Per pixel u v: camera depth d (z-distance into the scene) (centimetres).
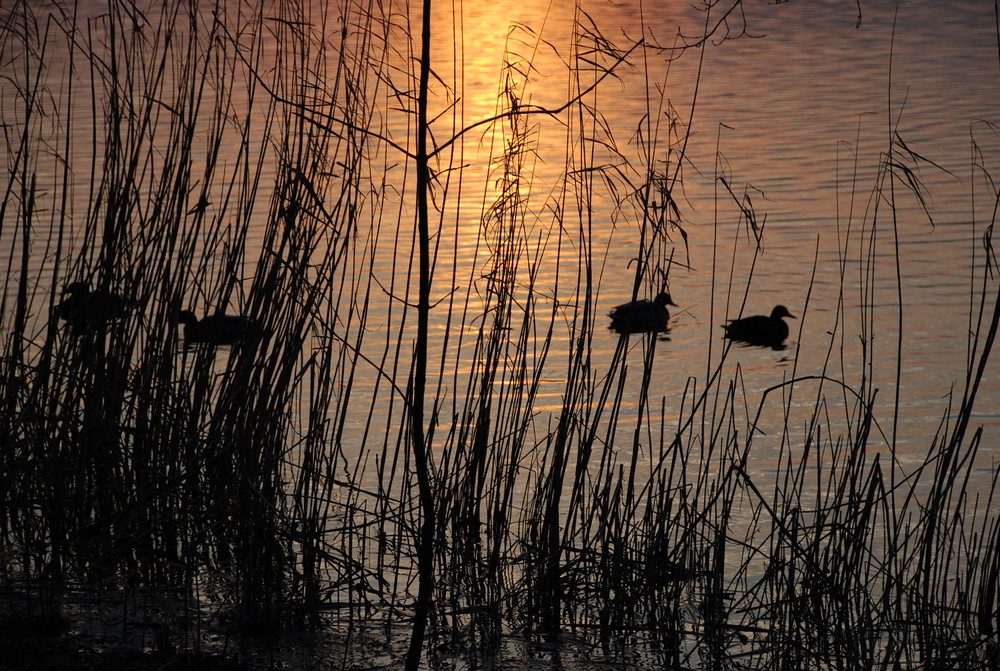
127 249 1104
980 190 3083
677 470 1470
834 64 5475
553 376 1925
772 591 998
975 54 5478
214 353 1105
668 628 989
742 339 2239
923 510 992
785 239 2798
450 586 1065
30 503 1066
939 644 939
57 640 895
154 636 929
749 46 6209
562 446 1070
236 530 1077
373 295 2288
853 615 998
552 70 4784
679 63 5528
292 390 1095
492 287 1119
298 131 1119
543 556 1045
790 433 1656
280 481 1110
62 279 1150
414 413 770
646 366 1072
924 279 2477
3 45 1107
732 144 3741
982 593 1024
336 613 1019
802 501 1350
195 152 3042
